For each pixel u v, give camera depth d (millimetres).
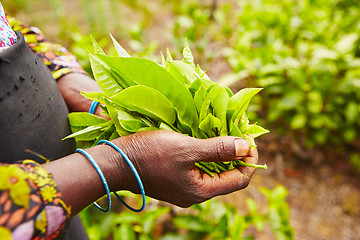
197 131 669
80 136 701
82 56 1795
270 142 2260
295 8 2430
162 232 1629
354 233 1865
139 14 3449
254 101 2201
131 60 565
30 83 548
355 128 2186
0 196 394
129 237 1323
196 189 601
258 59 2141
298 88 2107
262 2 2488
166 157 565
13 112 501
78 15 3307
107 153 546
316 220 1920
